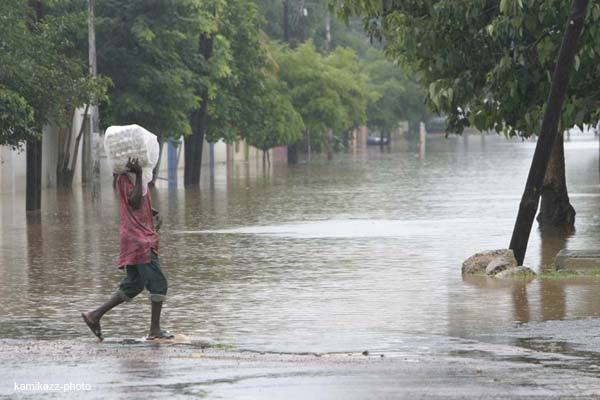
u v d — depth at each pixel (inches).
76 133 4662.9
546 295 1380.4
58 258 1913.1
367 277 1608.0
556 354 998.4
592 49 1529.3
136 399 800.3
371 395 810.2
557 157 2347.4
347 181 4389.8
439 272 1652.3
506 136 1670.8
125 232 1080.2
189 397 806.5
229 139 4906.5
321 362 956.0
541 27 1565.0
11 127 2632.9
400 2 1685.5
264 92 5039.4
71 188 4254.4
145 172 1080.2
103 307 1097.4
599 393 817.5
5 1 2620.6
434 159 6624.0
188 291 1486.2
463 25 1621.6
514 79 1587.1
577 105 1600.6
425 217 2667.3
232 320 1237.7
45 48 2800.2
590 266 1626.5
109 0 3868.1
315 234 2287.2
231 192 3816.4
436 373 898.1
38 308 1357.0
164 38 3907.5
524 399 797.2
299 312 1289.4
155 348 1043.9
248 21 4859.7
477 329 1147.9
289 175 5004.9
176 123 4020.7
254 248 2036.2
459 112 1701.5
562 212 2354.8
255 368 921.5
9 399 802.2
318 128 6653.5
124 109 3875.5
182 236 2285.9
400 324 1192.8
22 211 3041.3
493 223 2472.9
